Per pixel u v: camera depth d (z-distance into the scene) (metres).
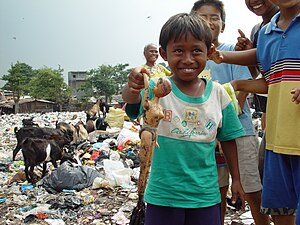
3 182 3.12
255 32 1.55
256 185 1.46
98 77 27.62
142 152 0.91
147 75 0.94
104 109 7.36
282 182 1.16
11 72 25.72
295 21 1.09
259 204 1.48
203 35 1.00
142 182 0.93
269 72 1.19
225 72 1.51
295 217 1.13
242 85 1.30
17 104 23.66
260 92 1.29
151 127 0.92
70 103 26.50
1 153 4.53
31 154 3.00
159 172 1.04
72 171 2.86
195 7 1.58
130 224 0.94
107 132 5.82
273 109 1.16
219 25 1.55
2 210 2.41
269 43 1.18
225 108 1.10
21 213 2.35
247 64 1.31
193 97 1.04
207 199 1.03
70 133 4.45
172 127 1.02
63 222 2.18
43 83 26.38
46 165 3.38
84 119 11.23
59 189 2.77
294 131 1.09
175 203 1.02
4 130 7.82
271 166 1.18
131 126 5.83
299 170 1.10
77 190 2.78
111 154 3.78
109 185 2.79
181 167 1.02
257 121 5.02
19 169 3.59
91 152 4.22
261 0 1.45
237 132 1.12
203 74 1.54
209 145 1.05
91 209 2.40
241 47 1.42
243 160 1.46
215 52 1.25
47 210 2.37
